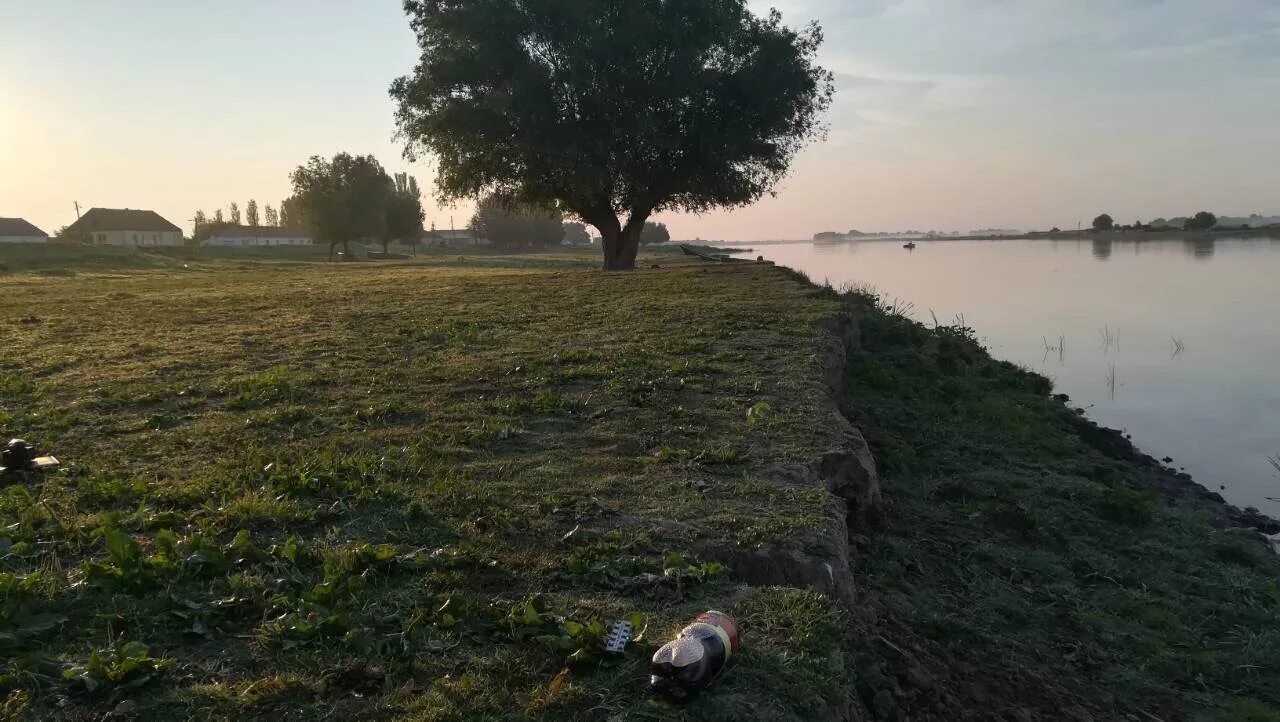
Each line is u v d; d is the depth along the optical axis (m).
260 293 23.00
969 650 5.48
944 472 9.94
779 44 30.30
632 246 32.62
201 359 11.17
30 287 29.02
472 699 3.38
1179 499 10.56
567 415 7.84
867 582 6.03
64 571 4.40
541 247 129.75
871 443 10.12
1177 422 15.06
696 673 3.39
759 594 4.41
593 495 5.73
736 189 31.66
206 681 3.49
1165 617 6.61
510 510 5.39
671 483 5.96
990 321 28.66
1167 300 35.28
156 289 26.58
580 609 4.17
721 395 8.54
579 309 15.72
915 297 37.56
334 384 9.38
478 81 29.17
